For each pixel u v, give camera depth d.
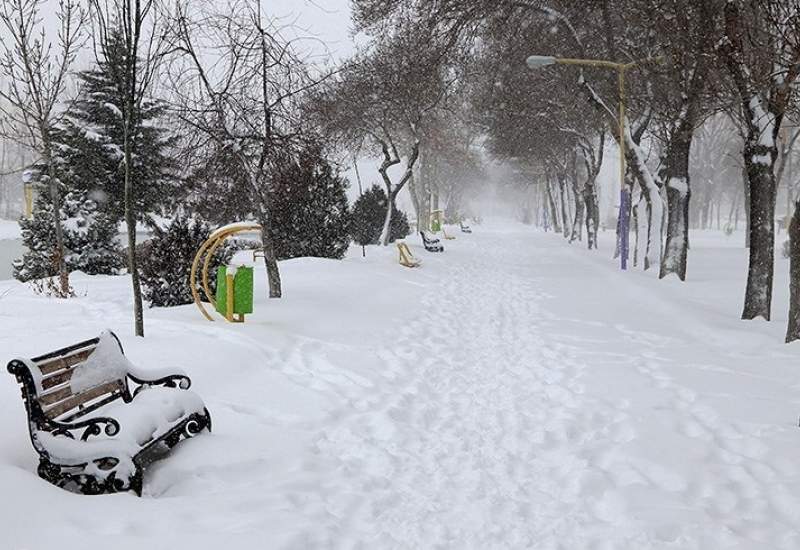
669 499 4.80
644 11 17.38
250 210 13.70
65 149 20.91
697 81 16.64
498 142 38.75
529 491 5.04
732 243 43.50
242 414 6.41
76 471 4.62
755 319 11.87
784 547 4.15
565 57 23.28
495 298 15.07
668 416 6.61
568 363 8.80
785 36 10.44
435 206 49.28
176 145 12.34
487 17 19.88
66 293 13.77
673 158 18.73
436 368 8.62
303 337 9.47
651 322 11.71
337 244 21.41
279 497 4.62
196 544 3.84
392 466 5.46
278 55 11.91
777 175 31.62
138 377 5.78
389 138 27.86
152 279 12.66
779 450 5.68
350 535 4.25
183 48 10.99
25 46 13.48
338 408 6.79
